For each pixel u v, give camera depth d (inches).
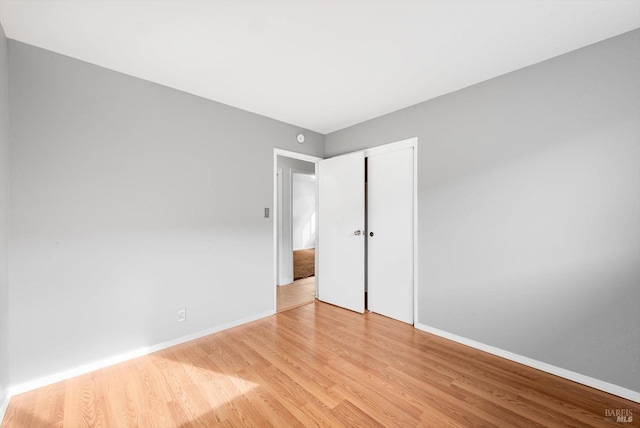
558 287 77.9
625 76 68.2
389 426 59.2
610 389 69.9
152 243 91.5
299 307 137.3
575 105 75.1
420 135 109.7
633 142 67.3
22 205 70.0
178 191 97.4
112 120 84.0
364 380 75.5
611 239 70.2
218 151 108.3
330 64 82.7
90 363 79.7
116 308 84.4
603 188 71.2
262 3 58.3
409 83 94.3
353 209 130.5
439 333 103.6
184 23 64.5
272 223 127.0
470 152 95.3
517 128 85.1
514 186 85.6
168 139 95.3
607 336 70.6
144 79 90.4
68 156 76.6
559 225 77.7
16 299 69.1
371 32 68.1
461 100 97.8
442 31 67.8
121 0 56.9
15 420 60.7
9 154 68.2
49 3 57.4
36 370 71.7
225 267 109.9
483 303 92.3
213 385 73.4
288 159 185.2
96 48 74.0
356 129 135.4
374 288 128.3
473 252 94.6
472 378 76.4
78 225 78.1
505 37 70.0
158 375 77.9
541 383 74.1
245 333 106.0
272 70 85.9
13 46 69.4
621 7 59.4
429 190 106.7
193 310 101.0
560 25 65.4
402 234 116.8
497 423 60.0
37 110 72.3
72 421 60.7
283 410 64.1
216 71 86.4
